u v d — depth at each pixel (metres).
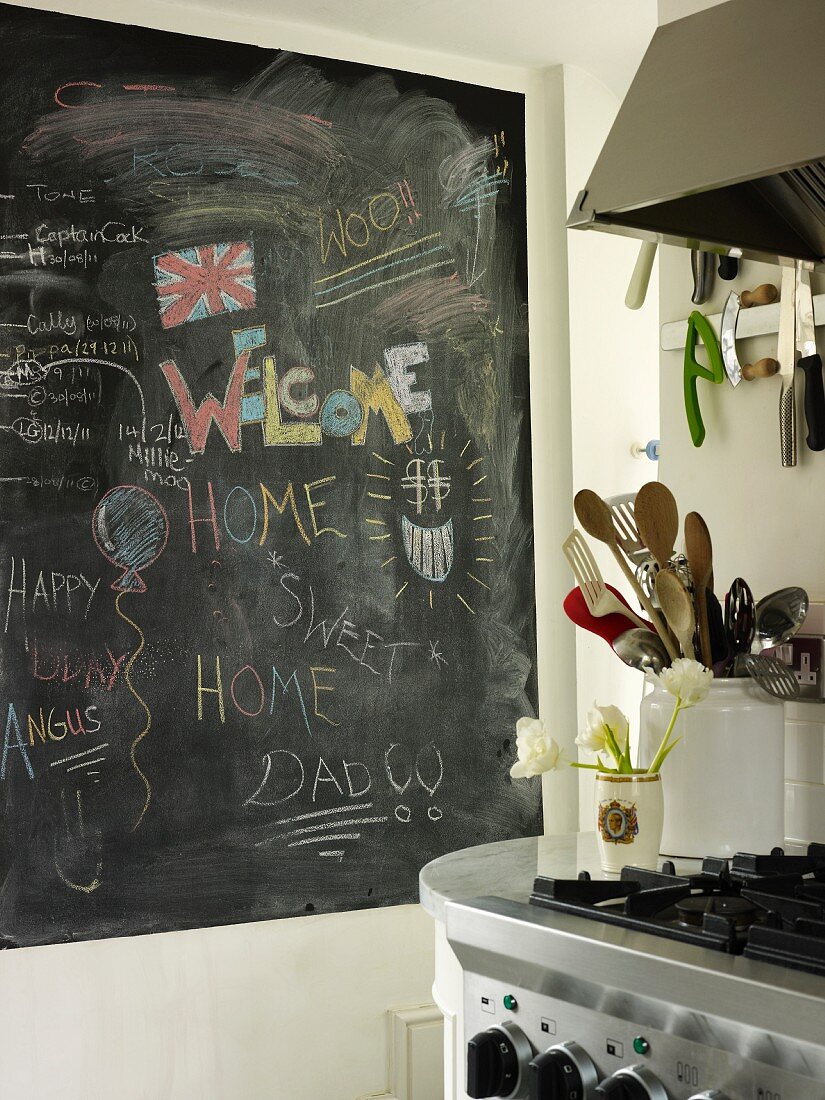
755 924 1.17
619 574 2.88
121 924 2.33
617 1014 1.13
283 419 2.52
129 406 2.39
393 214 2.65
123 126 2.40
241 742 2.45
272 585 2.50
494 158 2.78
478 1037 1.25
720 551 1.88
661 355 1.97
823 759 1.67
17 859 2.26
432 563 2.66
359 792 2.56
